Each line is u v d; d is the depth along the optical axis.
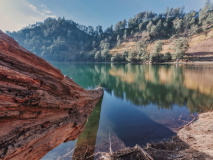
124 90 21.36
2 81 3.08
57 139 4.65
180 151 5.47
